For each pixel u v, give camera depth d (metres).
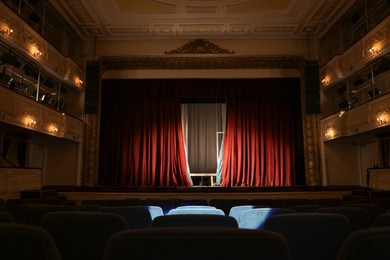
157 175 12.17
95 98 11.88
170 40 12.21
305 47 12.12
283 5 10.28
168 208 5.12
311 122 11.76
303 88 11.98
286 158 12.14
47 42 9.37
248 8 10.43
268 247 0.94
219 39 12.19
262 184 12.05
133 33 11.83
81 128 11.54
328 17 10.76
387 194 7.38
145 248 0.93
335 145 11.59
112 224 1.61
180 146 12.25
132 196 8.72
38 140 10.71
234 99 12.51
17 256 1.00
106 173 12.06
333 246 1.72
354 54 9.72
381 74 9.48
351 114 9.62
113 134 12.30
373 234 0.96
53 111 9.51
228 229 0.97
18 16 7.88
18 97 7.66
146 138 12.28
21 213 3.12
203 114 13.10
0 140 8.45
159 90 12.45
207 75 12.39
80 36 11.97
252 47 12.14
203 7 10.37
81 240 1.63
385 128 8.45
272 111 12.45
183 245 0.93
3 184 7.21
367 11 9.84
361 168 11.55
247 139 12.33
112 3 10.09
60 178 11.42
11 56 7.86
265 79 12.50
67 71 10.61
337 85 11.43
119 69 12.38
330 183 11.38
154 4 10.21
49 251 1.01
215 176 12.80
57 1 9.80
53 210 2.68
